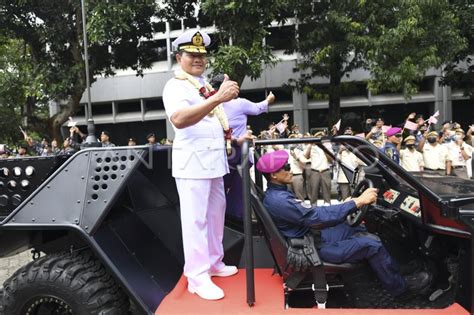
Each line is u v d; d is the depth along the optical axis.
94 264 2.47
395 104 17.38
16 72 14.22
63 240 2.66
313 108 17.08
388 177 3.07
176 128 2.36
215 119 2.60
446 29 10.40
